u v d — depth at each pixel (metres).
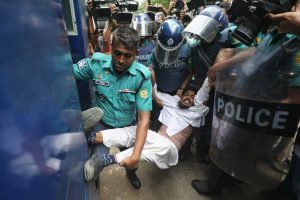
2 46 0.42
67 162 0.76
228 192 2.36
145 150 2.07
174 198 2.32
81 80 2.12
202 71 2.49
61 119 0.74
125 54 1.68
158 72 2.69
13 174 0.42
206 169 2.70
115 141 1.94
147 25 2.78
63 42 0.95
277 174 1.29
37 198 0.49
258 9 1.21
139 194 2.35
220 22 2.13
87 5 2.80
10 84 0.43
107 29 2.72
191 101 2.51
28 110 0.49
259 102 1.20
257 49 1.23
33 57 0.56
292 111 1.16
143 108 1.79
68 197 0.72
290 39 1.15
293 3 1.13
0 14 0.42
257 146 1.27
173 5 3.53
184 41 2.58
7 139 0.41
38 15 0.63
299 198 1.64
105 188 2.39
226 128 1.36
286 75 1.13
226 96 1.34
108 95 1.91
